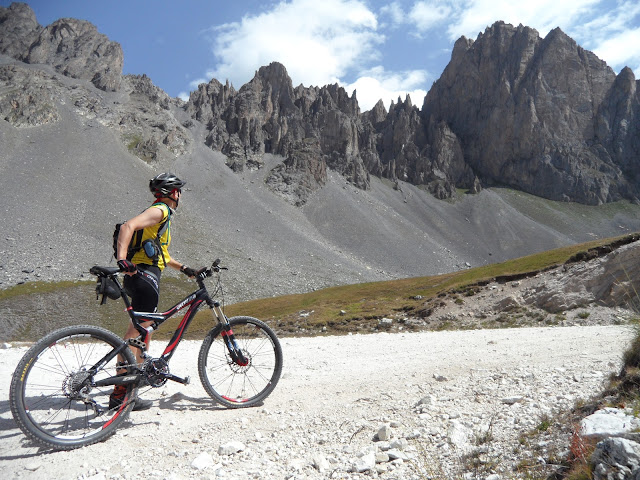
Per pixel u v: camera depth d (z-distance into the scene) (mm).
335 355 11094
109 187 194125
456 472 3816
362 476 3961
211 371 6391
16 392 4504
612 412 3865
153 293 5680
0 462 4320
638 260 32656
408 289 65125
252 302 83938
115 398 5207
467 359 9055
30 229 146625
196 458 4336
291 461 4363
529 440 4137
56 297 109938
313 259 193000
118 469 4250
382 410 5785
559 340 11586
